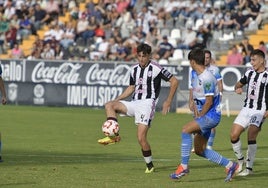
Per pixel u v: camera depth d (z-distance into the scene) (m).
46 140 47.78
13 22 92.69
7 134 51.03
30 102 74.44
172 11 87.06
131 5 90.56
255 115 33.25
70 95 73.44
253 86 33.50
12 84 74.81
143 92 33.19
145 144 33.12
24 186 28.97
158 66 33.06
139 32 84.31
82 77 73.00
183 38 83.81
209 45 83.38
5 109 70.50
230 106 69.94
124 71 71.81
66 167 34.75
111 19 88.06
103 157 39.38
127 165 35.97
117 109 33.09
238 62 76.56
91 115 66.44
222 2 88.06
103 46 82.69
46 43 84.12
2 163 36.03
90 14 88.44
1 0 95.75
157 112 70.94
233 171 30.59
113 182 30.23
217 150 44.25
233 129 33.34
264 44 78.94
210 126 30.05
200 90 30.58
